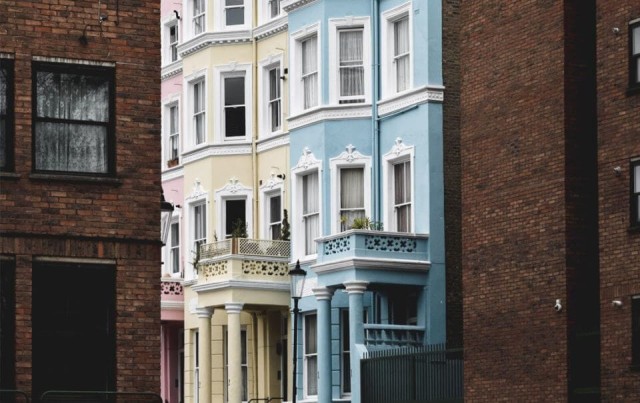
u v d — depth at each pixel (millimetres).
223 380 69438
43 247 37562
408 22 62375
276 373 67438
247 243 65875
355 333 59250
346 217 63594
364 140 63375
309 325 64875
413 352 56969
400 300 61656
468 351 52438
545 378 49125
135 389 38031
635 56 46625
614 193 46875
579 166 49188
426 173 60812
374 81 63344
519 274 50438
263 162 68875
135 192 38531
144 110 38844
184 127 72500
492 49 52219
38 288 37594
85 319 37906
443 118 61219
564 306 48531
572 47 49469
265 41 69188
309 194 65562
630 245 46219
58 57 38281
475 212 52531
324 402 60844
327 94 64062
